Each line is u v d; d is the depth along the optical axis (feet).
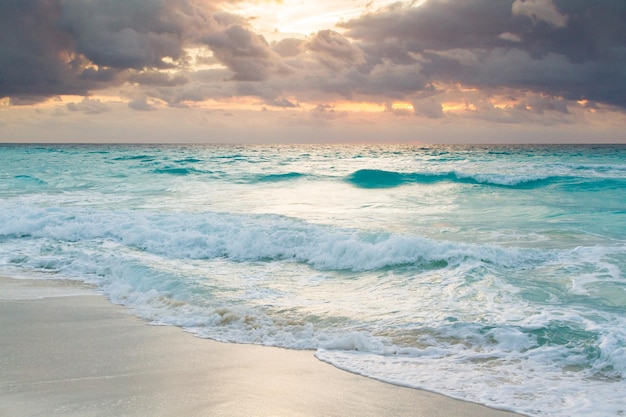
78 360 19.83
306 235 41.63
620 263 33.86
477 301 27.45
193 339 22.65
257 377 18.33
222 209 60.80
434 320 24.75
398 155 191.83
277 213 57.77
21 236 47.62
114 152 234.38
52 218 51.37
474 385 17.84
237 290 30.45
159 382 17.67
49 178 98.02
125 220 49.85
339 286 31.83
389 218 54.29
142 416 14.89
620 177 84.38
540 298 27.45
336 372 18.97
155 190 82.48
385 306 27.30
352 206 64.23
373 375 18.69
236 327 24.31
